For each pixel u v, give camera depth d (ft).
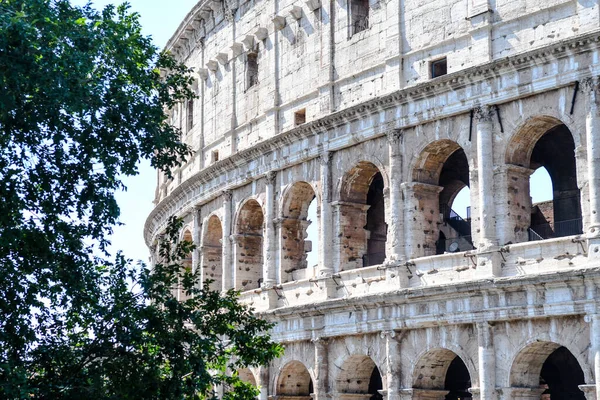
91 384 173.88
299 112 301.63
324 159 282.77
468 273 242.17
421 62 261.03
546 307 223.92
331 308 272.51
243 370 314.35
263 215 317.01
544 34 234.99
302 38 302.45
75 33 173.88
